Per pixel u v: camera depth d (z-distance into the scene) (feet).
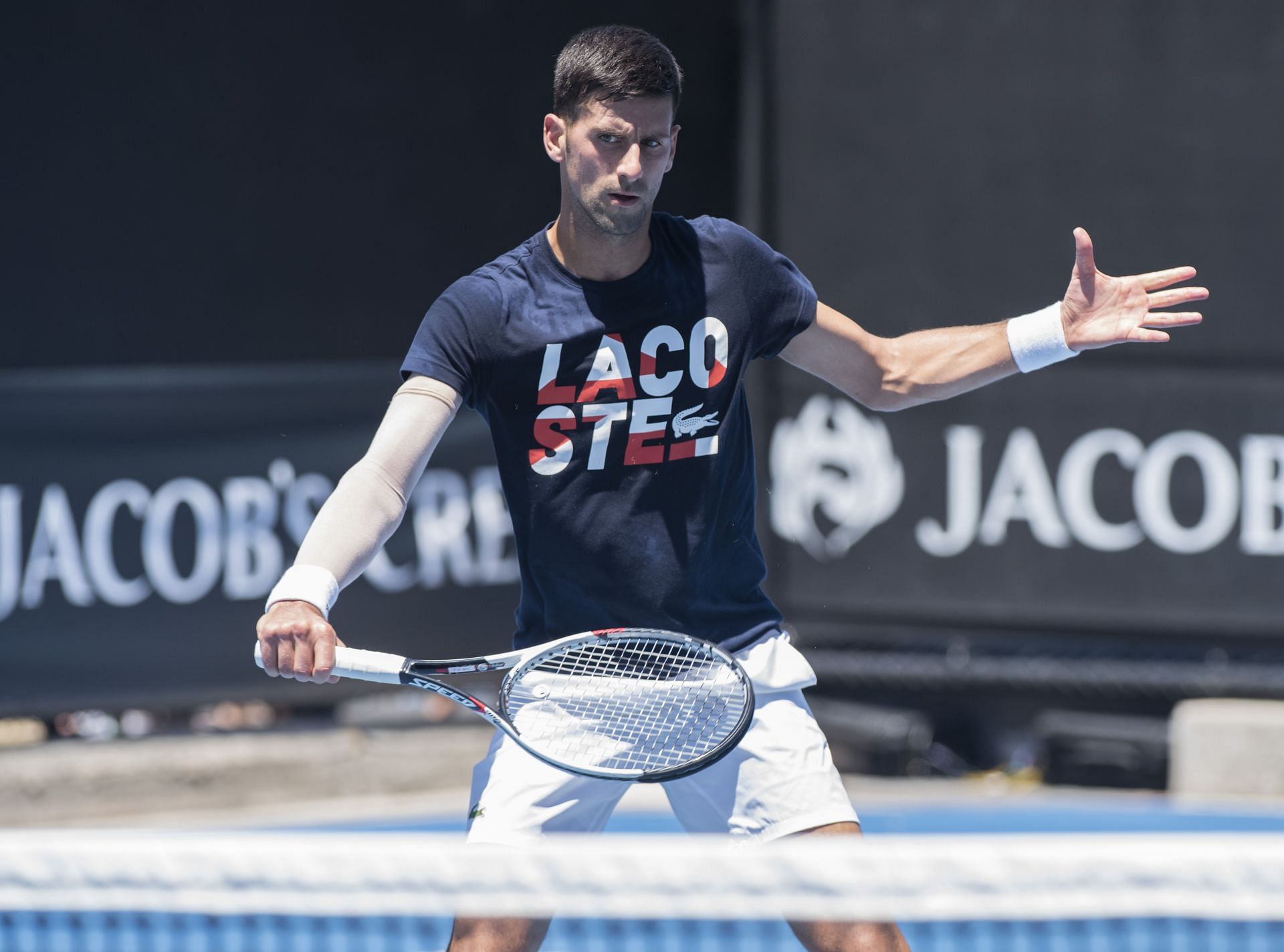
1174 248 91.40
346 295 91.66
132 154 87.10
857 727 92.73
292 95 89.97
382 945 39.75
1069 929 39.17
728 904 29.22
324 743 90.22
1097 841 29.58
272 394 88.84
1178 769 88.22
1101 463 91.91
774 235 94.73
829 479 93.50
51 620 83.97
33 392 83.97
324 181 90.89
